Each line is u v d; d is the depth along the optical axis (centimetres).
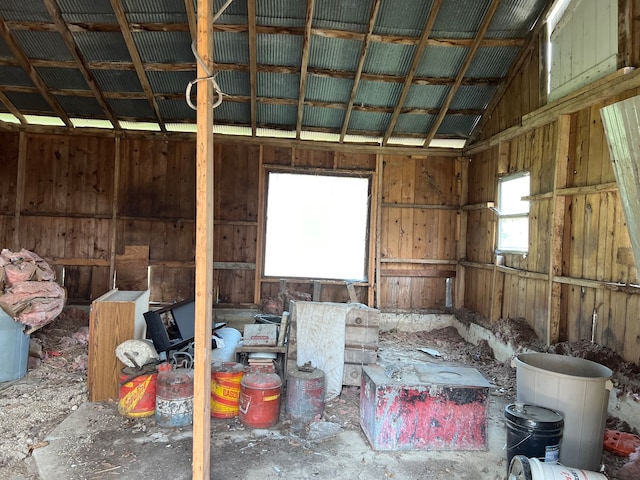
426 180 646
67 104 578
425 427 299
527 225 478
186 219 616
